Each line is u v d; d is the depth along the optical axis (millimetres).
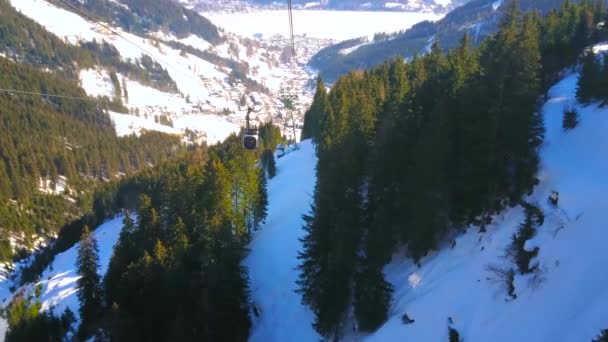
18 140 152375
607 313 20031
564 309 22344
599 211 25469
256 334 41094
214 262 40469
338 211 37250
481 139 31203
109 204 110562
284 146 99062
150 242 49031
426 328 29984
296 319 40750
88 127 189125
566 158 31828
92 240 53281
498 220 32281
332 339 35812
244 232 50031
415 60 75312
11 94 186250
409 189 33531
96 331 47438
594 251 23547
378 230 34656
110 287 48188
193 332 37062
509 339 23953
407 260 36969
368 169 38812
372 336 33219
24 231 113125
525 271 26500
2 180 126000
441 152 32344
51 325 54781
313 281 38156
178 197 50906
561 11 69125
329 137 57688
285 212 57562
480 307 27656
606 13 61156
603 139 31484
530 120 30562
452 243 34250
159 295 41188
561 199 28531
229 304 39031
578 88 38906
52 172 144875
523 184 31344
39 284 73938
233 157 54969
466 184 32031
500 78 31422
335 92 80875
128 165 170125
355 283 34875
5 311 71375
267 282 45625
